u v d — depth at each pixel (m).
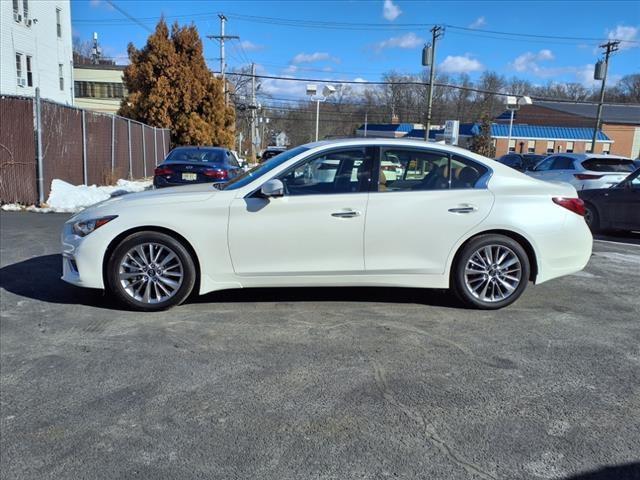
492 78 78.19
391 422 3.14
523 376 3.75
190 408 3.29
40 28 30.61
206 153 13.71
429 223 4.99
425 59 36.91
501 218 5.05
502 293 5.19
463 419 3.18
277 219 4.86
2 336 4.38
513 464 2.76
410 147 5.11
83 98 51.78
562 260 5.25
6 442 2.93
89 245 4.84
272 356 4.04
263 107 66.25
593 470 2.72
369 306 5.22
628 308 5.36
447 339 4.42
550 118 73.81
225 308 5.10
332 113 81.75
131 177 20.52
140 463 2.75
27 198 12.36
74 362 3.91
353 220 4.90
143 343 4.26
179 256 4.87
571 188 5.44
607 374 3.81
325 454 2.83
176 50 30.42
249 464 2.75
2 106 12.02
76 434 3.01
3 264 6.74
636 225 10.20
